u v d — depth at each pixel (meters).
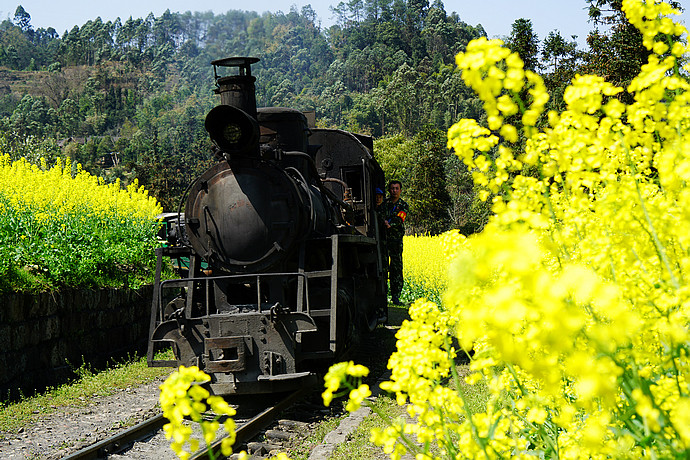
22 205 13.87
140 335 13.17
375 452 5.82
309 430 7.15
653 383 2.01
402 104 149.25
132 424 7.53
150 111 193.25
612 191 2.20
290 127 10.03
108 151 156.38
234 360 8.04
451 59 199.12
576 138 2.28
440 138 71.19
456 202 67.88
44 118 183.25
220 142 8.86
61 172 17.53
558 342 1.28
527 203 2.15
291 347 8.12
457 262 1.41
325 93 190.75
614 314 1.27
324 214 9.88
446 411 2.34
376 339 13.30
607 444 1.88
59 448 6.61
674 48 2.36
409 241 29.67
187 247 9.30
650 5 2.43
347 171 11.98
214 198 9.05
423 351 2.31
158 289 8.80
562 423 2.07
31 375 9.54
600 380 1.26
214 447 6.29
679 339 1.73
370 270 12.15
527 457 2.22
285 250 8.80
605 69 24.36
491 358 2.27
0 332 8.89
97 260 12.43
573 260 2.51
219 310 8.99
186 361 8.33
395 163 73.12
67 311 10.55
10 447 6.64
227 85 9.32
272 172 8.95
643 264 2.13
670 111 2.23
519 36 31.89
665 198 2.43
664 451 1.78
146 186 85.75
